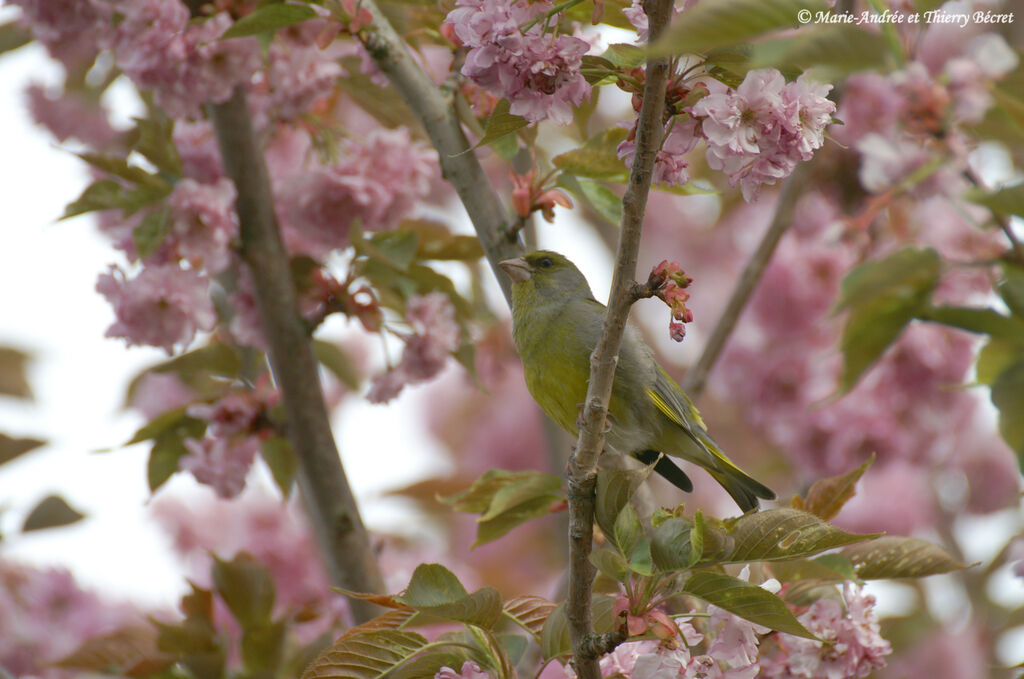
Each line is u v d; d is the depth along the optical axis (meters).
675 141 6.22
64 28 9.85
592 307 9.73
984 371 9.96
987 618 13.38
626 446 9.90
